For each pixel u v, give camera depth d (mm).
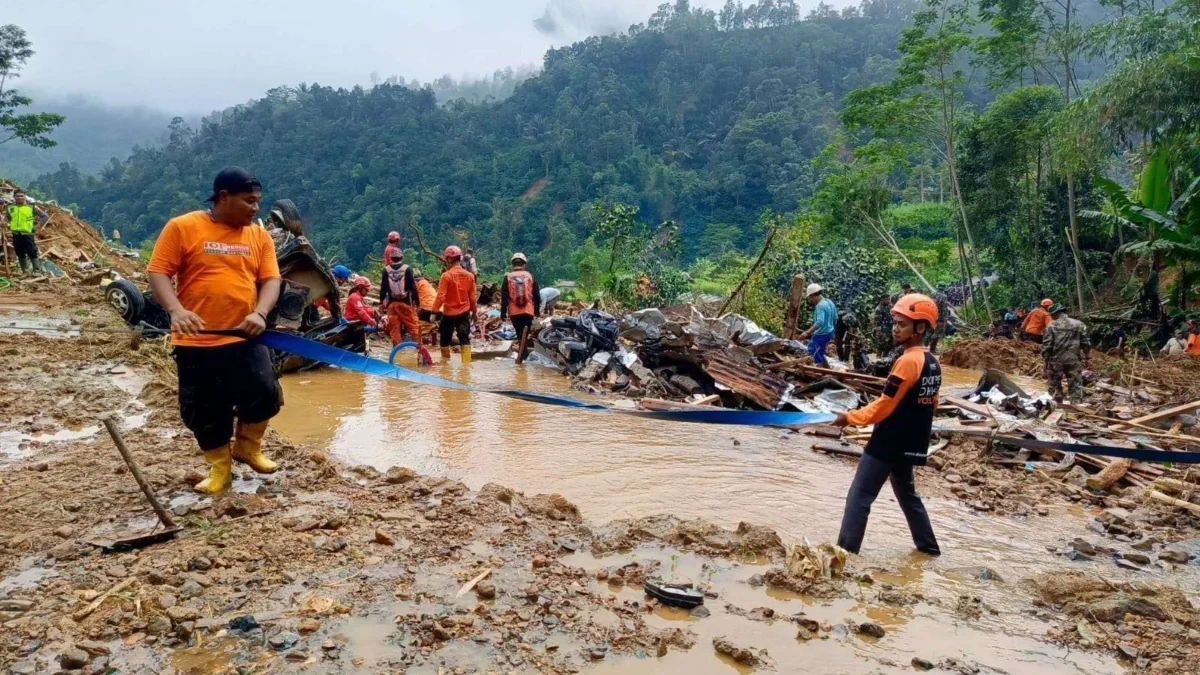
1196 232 18609
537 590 3545
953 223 29469
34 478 4754
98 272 15148
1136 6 22672
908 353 4488
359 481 5129
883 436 4539
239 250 4312
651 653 3135
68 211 22875
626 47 164875
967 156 26984
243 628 3066
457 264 11602
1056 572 4309
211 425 4484
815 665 3145
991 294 28328
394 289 11352
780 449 7293
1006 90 28734
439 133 151000
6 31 41438
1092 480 6648
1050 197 25828
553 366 11578
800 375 10039
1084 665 3291
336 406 8266
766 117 120562
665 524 4715
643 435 7496
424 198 123250
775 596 3811
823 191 30984
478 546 4070
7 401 6516
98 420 6188
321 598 3348
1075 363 11180
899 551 4773
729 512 5320
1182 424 8594
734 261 47688
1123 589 4039
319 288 10500
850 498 4660
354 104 165625
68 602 3232
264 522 4156
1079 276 23391
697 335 9789
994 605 3916
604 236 23812
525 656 3016
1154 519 5754
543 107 157250
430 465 6102
